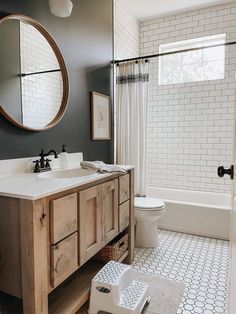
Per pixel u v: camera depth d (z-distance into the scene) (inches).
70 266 52.4
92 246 60.5
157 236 98.3
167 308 62.7
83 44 91.7
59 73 79.0
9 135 62.8
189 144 138.4
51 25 75.6
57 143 79.5
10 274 47.1
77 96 88.8
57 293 60.4
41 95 72.3
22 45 65.7
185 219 110.1
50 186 49.6
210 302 65.0
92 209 61.3
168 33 140.4
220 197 129.9
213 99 131.8
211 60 134.8
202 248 95.8
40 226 44.5
